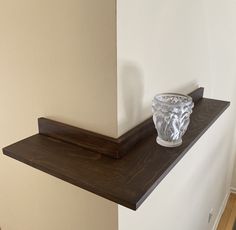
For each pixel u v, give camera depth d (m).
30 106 0.80
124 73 0.62
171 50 0.83
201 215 1.69
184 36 0.91
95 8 0.57
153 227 0.94
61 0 0.62
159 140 0.71
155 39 0.72
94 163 0.63
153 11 0.68
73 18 0.61
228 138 2.12
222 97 1.68
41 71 0.73
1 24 0.76
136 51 0.65
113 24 0.56
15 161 0.94
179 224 1.25
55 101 0.73
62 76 0.69
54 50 0.68
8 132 0.91
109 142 0.65
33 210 0.96
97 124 0.67
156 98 0.71
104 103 0.64
